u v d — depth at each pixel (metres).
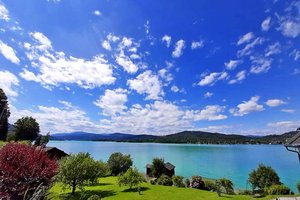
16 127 82.75
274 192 36.97
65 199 24.20
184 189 36.91
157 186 40.16
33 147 7.64
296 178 66.50
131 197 28.78
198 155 145.25
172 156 138.50
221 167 92.12
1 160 6.35
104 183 43.97
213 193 33.56
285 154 152.38
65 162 29.39
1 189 5.93
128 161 63.78
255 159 120.50
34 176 6.49
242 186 57.16
